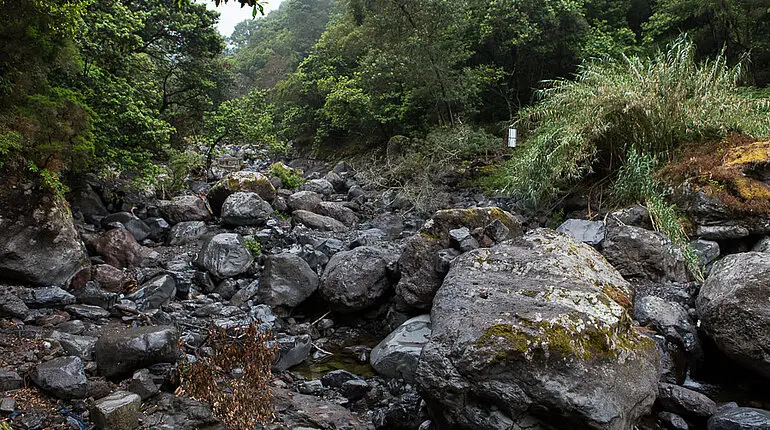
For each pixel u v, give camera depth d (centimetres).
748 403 402
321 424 385
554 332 336
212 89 1683
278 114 2678
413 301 560
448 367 342
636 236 596
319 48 2578
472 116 1614
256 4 316
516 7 1477
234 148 2097
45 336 438
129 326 496
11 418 329
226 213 962
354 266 609
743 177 644
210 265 676
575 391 315
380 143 2000
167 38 1276
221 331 475
